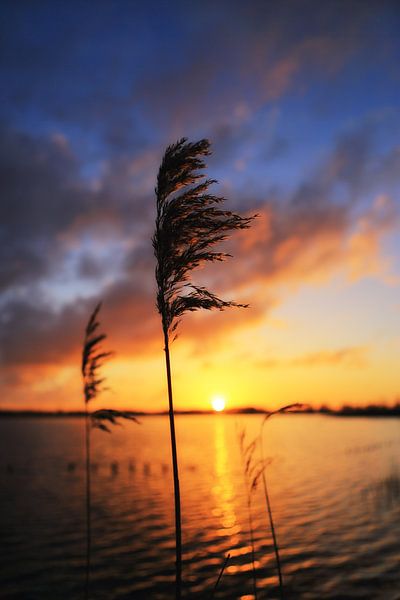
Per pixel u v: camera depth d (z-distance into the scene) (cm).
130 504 5306
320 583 2623
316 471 7869
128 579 2798
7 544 3591
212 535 3841
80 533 3928
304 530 3919
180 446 14338
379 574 2766
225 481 7088
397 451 11038
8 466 8956
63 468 8694
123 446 14338
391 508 4775
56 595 2556
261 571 2869
